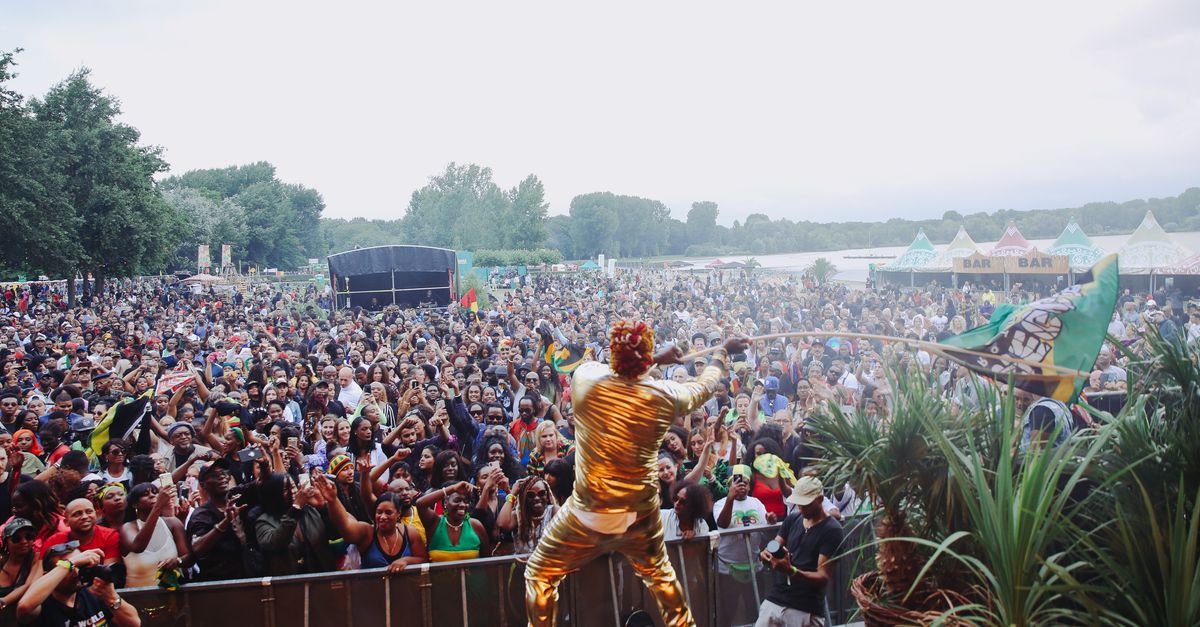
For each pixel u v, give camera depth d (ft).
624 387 12.26
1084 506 13.67
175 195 318.86
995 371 13.58
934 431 13.14
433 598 18.75
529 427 32.27
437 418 29.19
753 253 418.72
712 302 111.75
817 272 149.28
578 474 12.76
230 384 41.70
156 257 162.50
